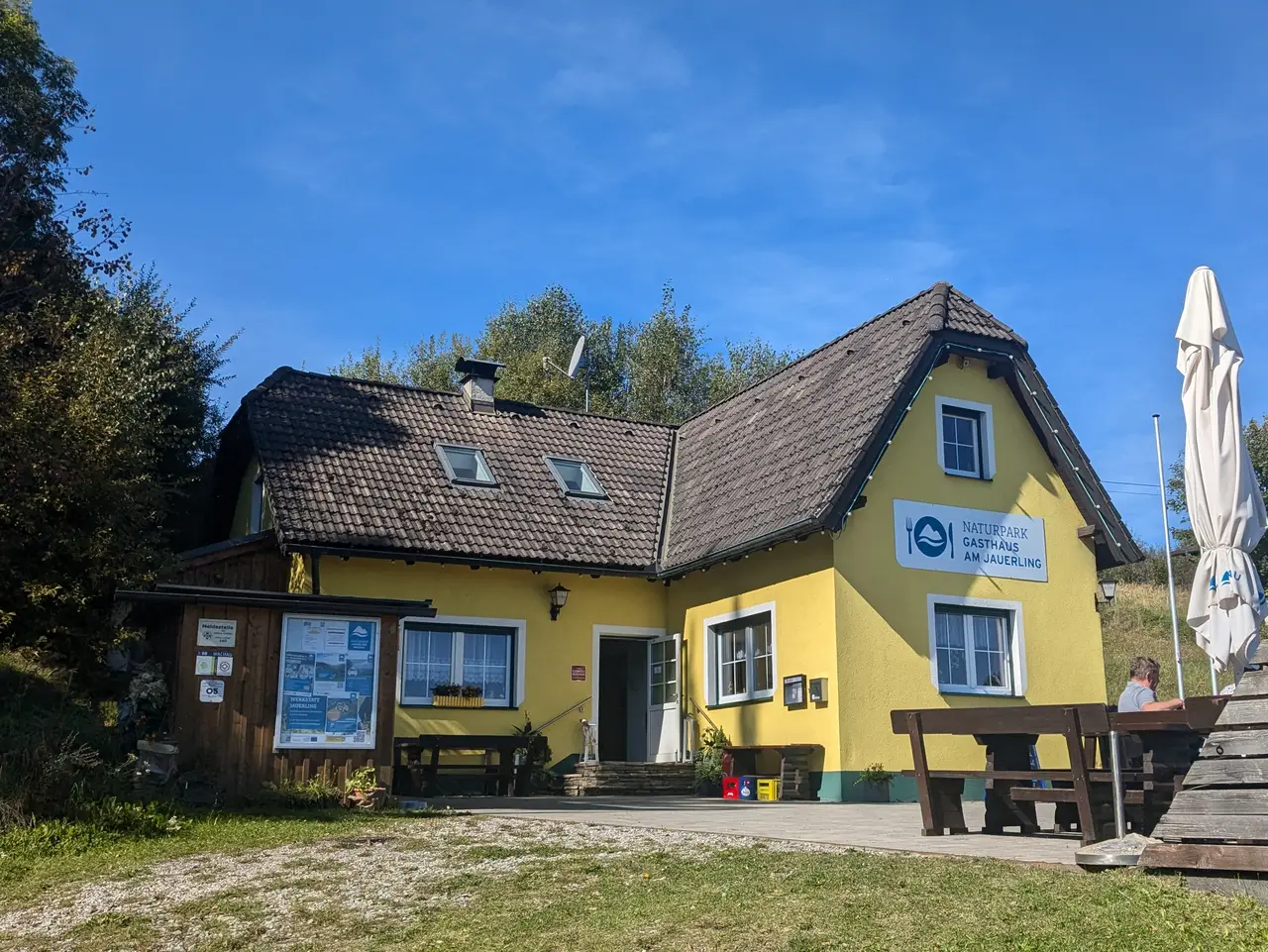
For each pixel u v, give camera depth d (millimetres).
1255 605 10328
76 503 14469
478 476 20469
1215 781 6973
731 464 20844
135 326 22141
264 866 8602
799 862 7938
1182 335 10711
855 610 16906
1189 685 26906
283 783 12125
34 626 14898
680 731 19547
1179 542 39031
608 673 21641
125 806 10305
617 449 23016
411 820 10969
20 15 22328
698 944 6027
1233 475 10484
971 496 18453
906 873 7367
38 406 14039
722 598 19172
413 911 7148
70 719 12617
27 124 21938
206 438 25125
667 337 40031
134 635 14984
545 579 19578
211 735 12016
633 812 12641
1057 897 6484
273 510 17531
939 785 10000
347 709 12648
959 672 17828
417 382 39000
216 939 6793
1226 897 6438
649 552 20203
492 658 19062
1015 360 18953
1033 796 9055
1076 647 18859
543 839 9594
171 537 24031
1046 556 18969
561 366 38969
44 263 20188
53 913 7520
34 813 9992
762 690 18156
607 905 6965
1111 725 8492
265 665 12391
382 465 19609
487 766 17578
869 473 16844
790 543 17797
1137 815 9164
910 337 18422
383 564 18375
